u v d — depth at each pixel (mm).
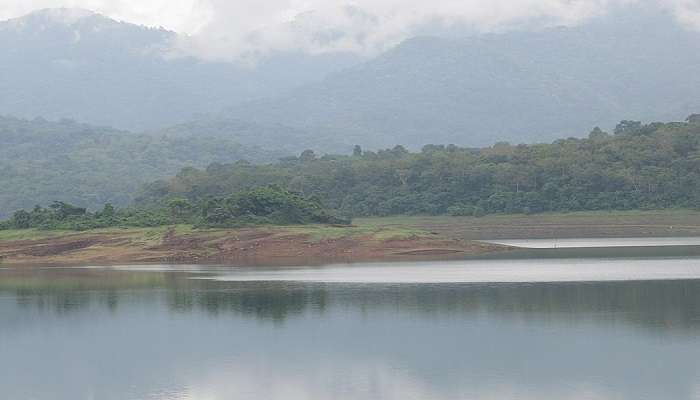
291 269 101438
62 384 49000
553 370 49531
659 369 49406
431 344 56219
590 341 56281
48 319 68625
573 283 81938
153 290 83500
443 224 196750
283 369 50969
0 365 53594
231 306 72188
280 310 69625
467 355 53219
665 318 63250
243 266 107312
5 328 65312
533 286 80125
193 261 118375
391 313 67125
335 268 101438
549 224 188625
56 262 120750
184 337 60281
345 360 52656
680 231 175750
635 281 82625
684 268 94625
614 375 48375
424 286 81500
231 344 57656
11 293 84125
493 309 68062
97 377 50406
